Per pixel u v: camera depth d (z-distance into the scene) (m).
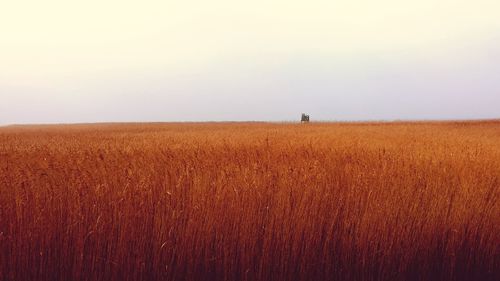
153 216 3.39
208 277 3.37
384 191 3.85
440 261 3.63
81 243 3.21
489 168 4.82
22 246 3.22
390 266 3.50
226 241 3.34
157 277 3.30
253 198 3.55
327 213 3.58
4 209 3.28
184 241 3.30
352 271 3.48
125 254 3.27
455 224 3.61
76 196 3.43
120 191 3.59
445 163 4.98
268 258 3.36
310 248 3.41
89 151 5.83
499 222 3.67
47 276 3.27
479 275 3.70
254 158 5.34
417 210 3.64
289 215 3.45
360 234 3.45
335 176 4.34
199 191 3.62
